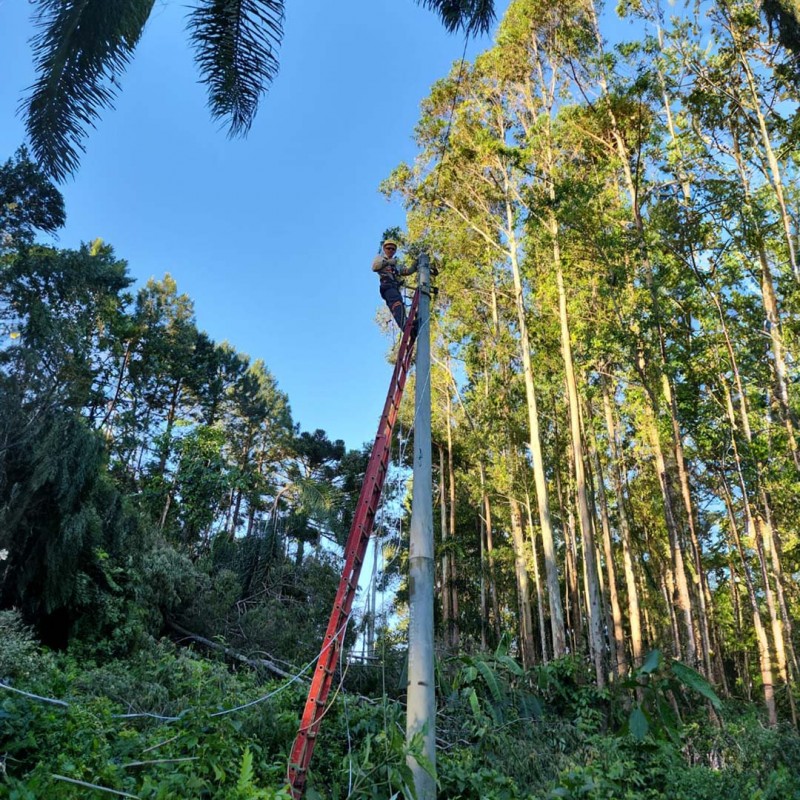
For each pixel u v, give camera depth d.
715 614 23.61
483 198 22.59
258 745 6.51
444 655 14.78
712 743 9.16
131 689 8.84
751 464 14.77
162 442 27.03
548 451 24.19
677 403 14.89
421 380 6.50
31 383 16.11
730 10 13.48
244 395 37.19
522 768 8.08
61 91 4.62
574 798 6.71
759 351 14.71
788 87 13.08
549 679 11.85
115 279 28.80
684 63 14.14
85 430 16.06
